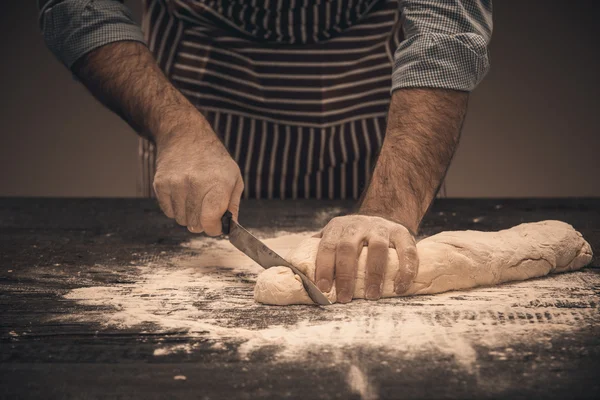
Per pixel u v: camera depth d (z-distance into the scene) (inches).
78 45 62.8
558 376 34.0
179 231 70.2
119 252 60.9
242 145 84.3
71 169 177.8
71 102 175.6
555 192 173.8
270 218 76.1
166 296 47.6
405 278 45.9
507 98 172.1
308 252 47.9
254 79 81.8
